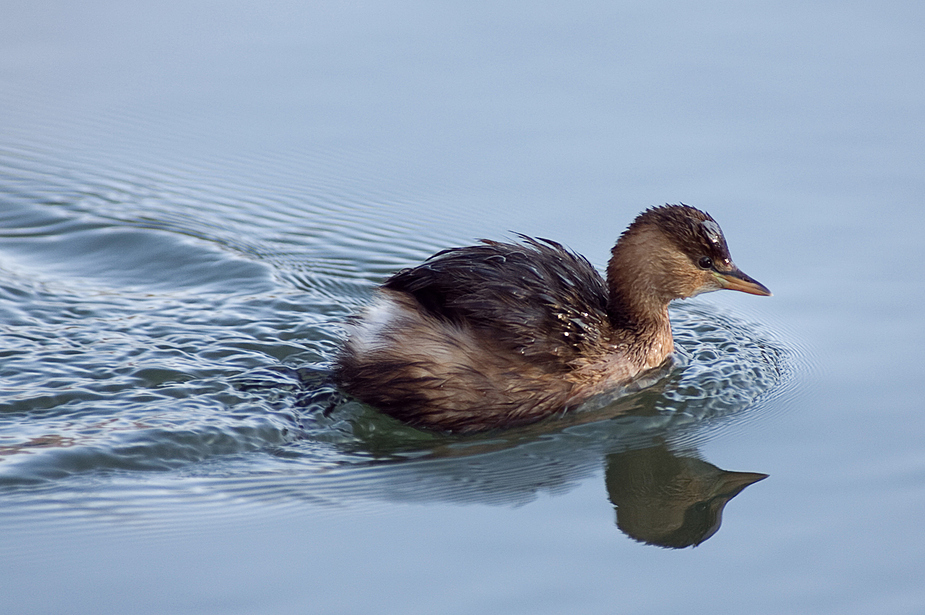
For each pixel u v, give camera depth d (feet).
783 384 41.86
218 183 57.47
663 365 42.22
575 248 51.03
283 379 39.58
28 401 36.81
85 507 31.53
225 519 31.40
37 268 48.55
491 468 35.37
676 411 39.52
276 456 35.32
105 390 37.99
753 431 38.42
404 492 33.55
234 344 42.19
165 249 50.88
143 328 43.19
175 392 38.22
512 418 37.81
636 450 37.04
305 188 57.06
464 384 36.94
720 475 35.47
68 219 53.06
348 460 35.37
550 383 38.01
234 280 48.60
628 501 33.60
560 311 38.55
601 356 39.45
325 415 37.60
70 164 58.39
